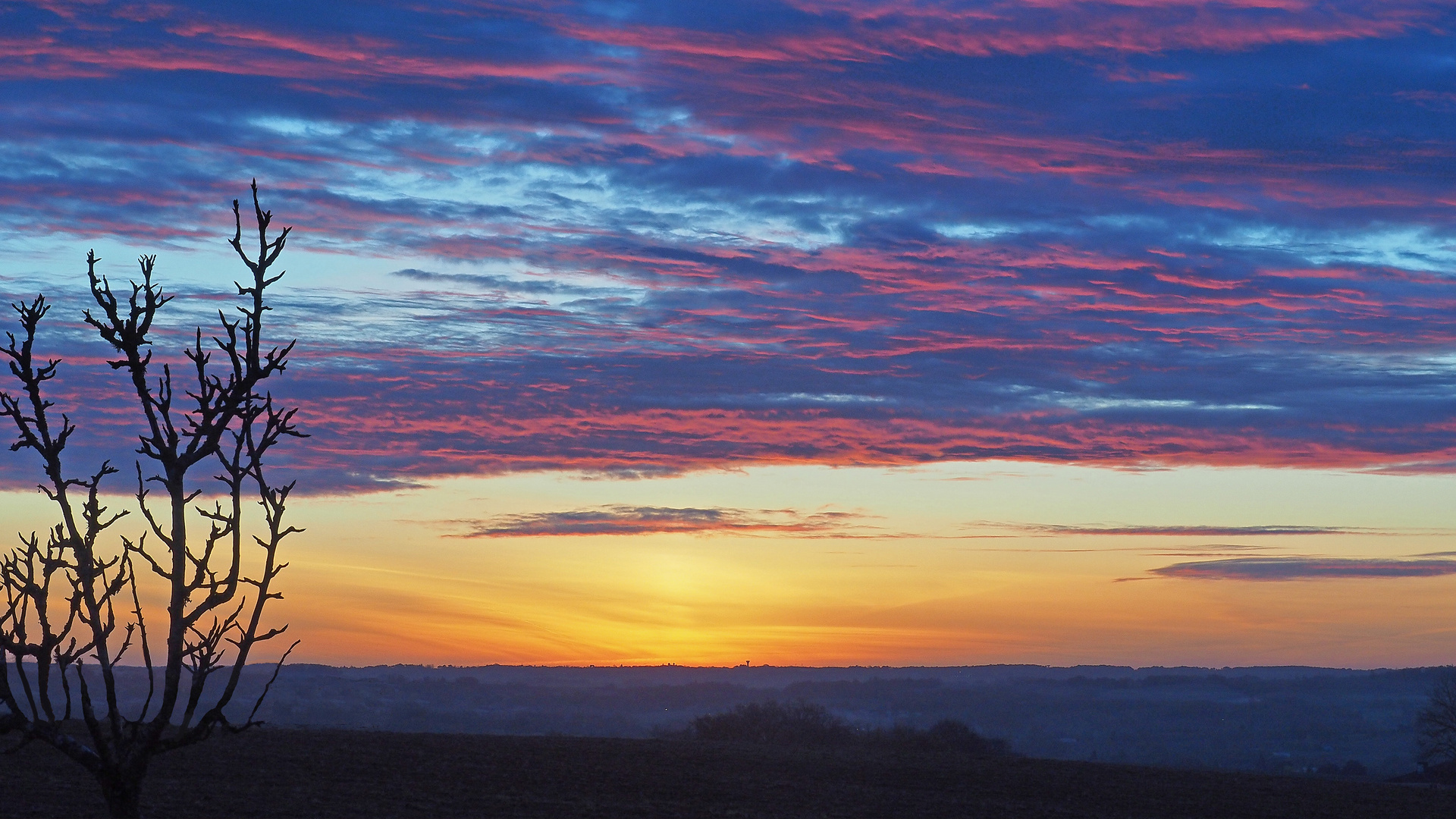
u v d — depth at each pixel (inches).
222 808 1389.0
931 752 2908.5
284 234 461.7
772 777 2138.3
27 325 433.4
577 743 2470.5
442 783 1782.7
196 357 447.2
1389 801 2171.5
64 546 432.5
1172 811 1940.2
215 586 445.1
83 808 1261.1
